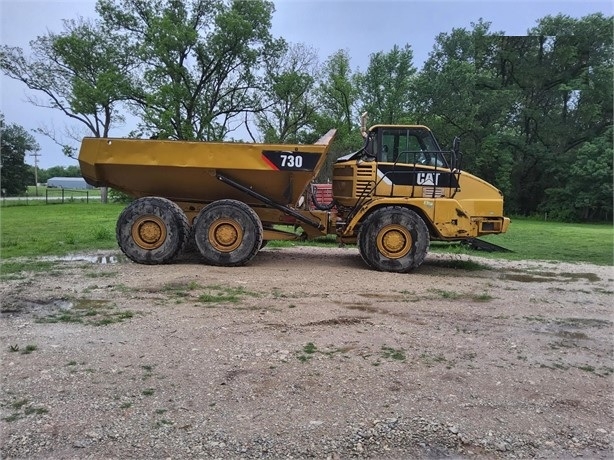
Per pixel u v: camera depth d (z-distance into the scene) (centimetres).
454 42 3981
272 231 905
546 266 966
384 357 420
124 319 509
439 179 854
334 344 448
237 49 3603
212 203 840
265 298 614
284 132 3775
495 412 332
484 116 3972
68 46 3938
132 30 3859
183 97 3525
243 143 841
